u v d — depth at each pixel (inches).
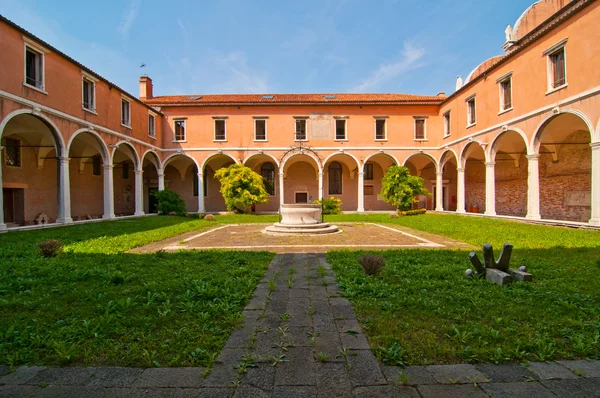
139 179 912.3
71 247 362.3
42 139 767.1
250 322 148.6
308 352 120.5
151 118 1011.3
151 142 994.1
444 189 1230.9
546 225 574.2
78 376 105.4
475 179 1123.3
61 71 625.9
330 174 1232.2
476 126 835.4
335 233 514.9
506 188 957.8
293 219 552.1
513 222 630.5
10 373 107.4
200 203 1058.1
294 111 1082.7
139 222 701.3
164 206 936.9
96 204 1027.3
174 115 1069.8
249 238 462.3
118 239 431.8
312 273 241.3
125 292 187.8
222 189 1013.8
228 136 1071.6
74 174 936.9
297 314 158.4
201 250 346.3
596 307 159.5
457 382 100.3
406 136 1082.1
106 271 237.0
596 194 499.2
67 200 634.2
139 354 117.7
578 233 457.7
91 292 188.1
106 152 765.9
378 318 149.3
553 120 606.2
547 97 597.0
